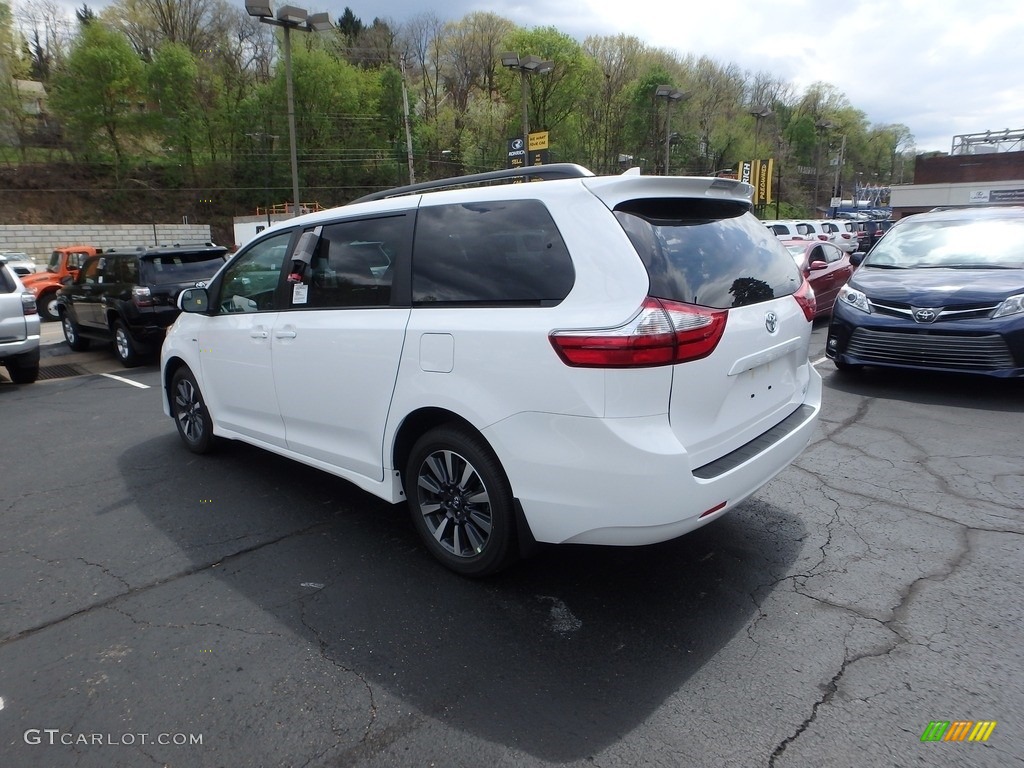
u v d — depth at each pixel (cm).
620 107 6325
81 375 984
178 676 266
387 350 335
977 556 346
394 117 6175
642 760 217
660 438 261
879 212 6906
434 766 217
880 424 578
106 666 273
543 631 291
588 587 326
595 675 260
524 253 293
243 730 235
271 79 6150
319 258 390
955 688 248
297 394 399
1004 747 220
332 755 223
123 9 5969
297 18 1950
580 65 5628
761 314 309
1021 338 603
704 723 233
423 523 347
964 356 632
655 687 253
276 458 538
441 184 368
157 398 786
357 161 6041
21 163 5138
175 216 5503
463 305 308
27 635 297
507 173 342
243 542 386
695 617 299
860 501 419
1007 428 555
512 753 221
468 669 266
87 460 548
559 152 5872
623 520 265
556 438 273
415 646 282
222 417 488
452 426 322
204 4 6228
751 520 396
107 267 1084
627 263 265
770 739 225
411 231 339
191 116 5647
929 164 4853
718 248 306
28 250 4203
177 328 532
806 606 305
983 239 748
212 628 299
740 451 302
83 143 5341
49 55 6231
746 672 260
